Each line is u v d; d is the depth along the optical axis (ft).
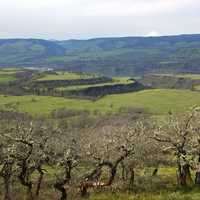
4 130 200.44
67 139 212.23
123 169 221.46
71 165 171.94
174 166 279.08
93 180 189.78
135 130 216.54
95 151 196.85
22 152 170.81
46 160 186.50
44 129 191.52
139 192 201.36
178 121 219.61
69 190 187.93
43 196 189.78
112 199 183.42
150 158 241.76
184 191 198.90
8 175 183.01
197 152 211.20
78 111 623.77
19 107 635.25
